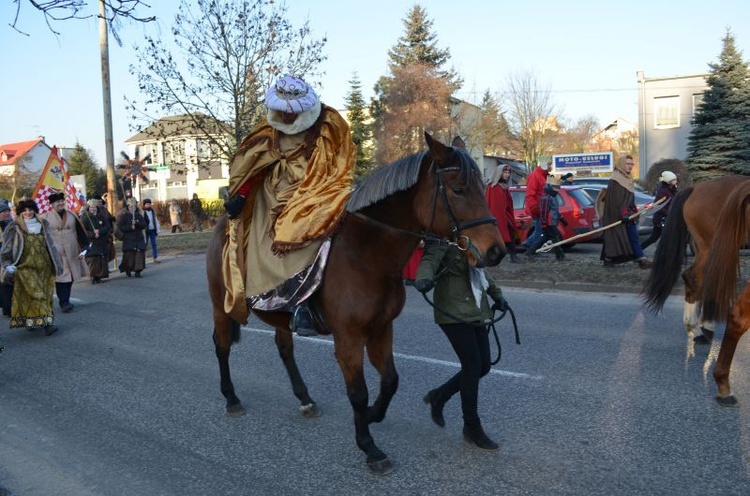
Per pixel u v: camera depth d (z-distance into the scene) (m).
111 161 19.98
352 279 3.95
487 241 3.60
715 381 5.18
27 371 7.10
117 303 11.19
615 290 9.72
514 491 3.75
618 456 4.12
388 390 4.16
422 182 3.85
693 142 29.16
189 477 4.23
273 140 4.37
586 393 5.32
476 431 4.32
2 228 11.45
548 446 4.34
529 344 6.98
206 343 7.93
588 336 7.19
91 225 13.59
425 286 3.82
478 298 4.15
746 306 4.75
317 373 6.39
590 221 14.24
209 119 18.05
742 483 3.69
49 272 8.97
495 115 47.22
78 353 7.79
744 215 4.89
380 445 4.54
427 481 3.96
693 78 34.47
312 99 4.25
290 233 4.06
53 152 15.88
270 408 5.49
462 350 4.23
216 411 5.49
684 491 3.64
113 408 5.70
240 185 4.43
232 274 4.48
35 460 4.66
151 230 17.12
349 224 4.04
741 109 27.80
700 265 6.45
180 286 12.77
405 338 7.56
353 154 4.37
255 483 4.09
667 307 8.47
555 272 10.91
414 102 41.53
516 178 46.97
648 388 5.35
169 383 6.36
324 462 4.34
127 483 4.20
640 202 16.30
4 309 9.94
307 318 4.12
